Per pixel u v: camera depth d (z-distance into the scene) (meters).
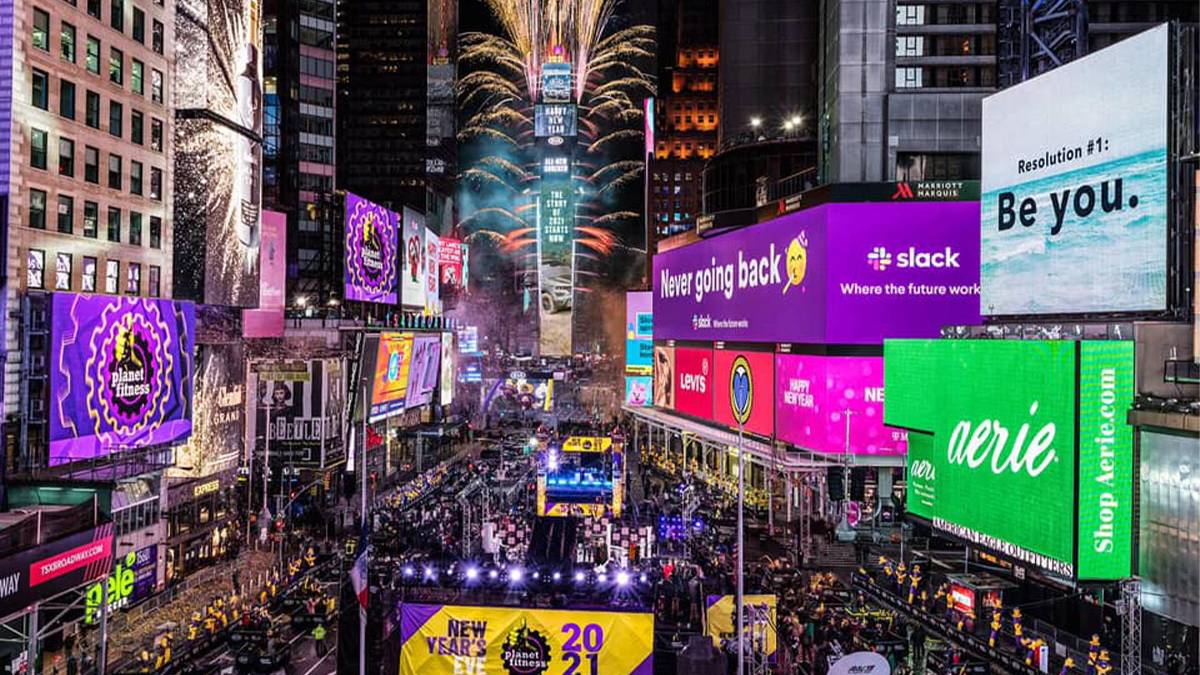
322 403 85.88
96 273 54.69
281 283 91.75
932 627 48.66
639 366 137.75
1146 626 43.91
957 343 53.44
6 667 39.69
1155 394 42.69
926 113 97.19
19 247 47.66
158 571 55.78
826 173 108.50
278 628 48.28
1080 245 49.09
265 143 121.50
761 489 87.38
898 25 98.19
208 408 67.06
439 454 121.62
